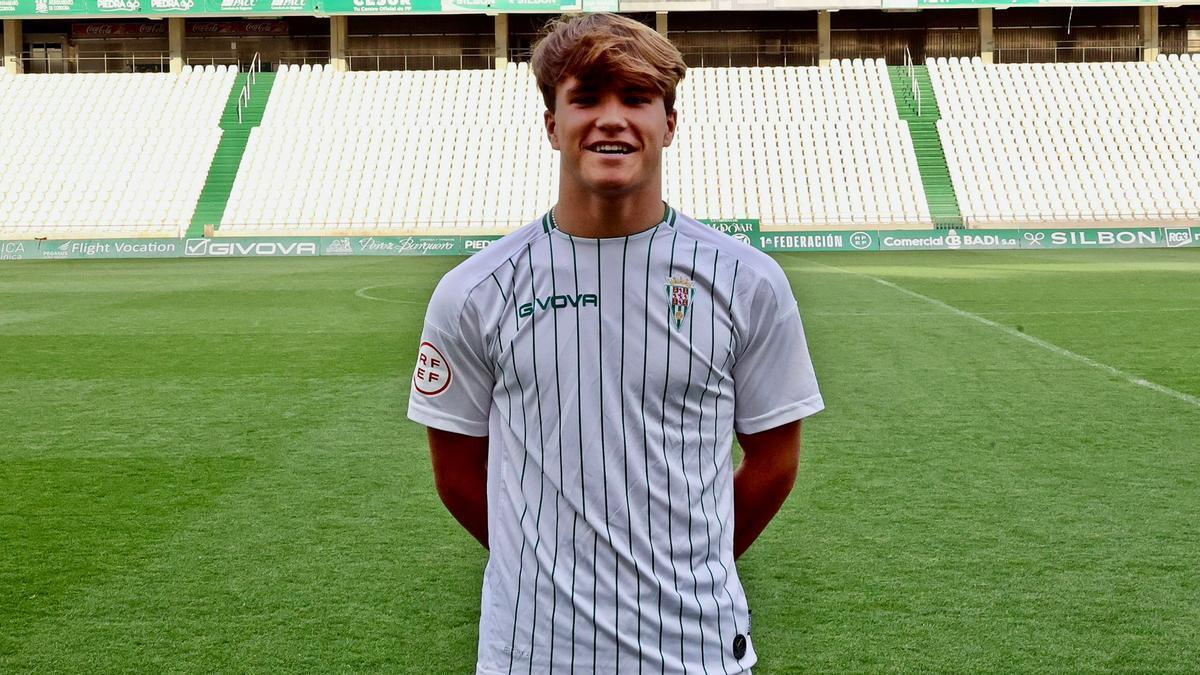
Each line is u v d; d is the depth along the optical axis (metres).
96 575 4.42
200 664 3.58
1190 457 6.18
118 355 10.53
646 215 1.88
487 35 36.09
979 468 6.01
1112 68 34.28
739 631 1.98
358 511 5.29
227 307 14.93
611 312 1.87
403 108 33.19
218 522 5.12
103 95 33.47
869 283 17.62
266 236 28.03
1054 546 4.69
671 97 1.87
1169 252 25.91
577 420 1.88
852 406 7.75
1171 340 10.85
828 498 5.45
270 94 33.66
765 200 30.20
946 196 30.22
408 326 12.63
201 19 36.16
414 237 28.17
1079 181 30.42
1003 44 36.47
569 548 1.89
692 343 1.88
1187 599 4.07
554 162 31.28
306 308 14.73
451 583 4.30
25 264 25.17
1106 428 6.96
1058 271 19.97
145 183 30.48
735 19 36.09
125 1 32.28
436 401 2.03
